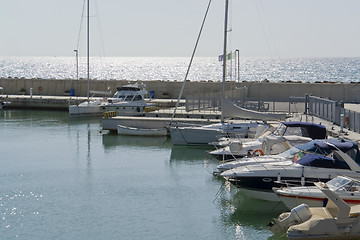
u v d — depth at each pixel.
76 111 52.12
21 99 59.78
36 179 27.47
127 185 26.12
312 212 17.69
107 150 35.38
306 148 22.42
